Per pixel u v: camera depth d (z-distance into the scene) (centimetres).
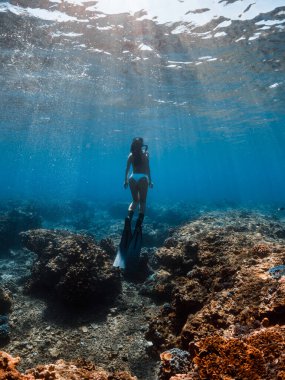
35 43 1408
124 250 750
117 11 1152
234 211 2388
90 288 834
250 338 314
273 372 263
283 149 6338
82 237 1022
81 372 356
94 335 714
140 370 592
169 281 859
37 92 2150
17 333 730
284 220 2361
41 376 324
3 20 1204
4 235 1524
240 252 667
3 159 7656
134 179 821
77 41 1391
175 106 2577
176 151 6519
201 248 773
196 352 334
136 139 848
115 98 2311
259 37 1397
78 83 1967
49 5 1109
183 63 1667
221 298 480
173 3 1105
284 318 365
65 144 4903
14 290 964
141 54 1542
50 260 938
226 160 9525
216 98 2381
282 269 477
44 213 2756
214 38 1387
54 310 828
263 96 2389
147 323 754
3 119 2973
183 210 2866
